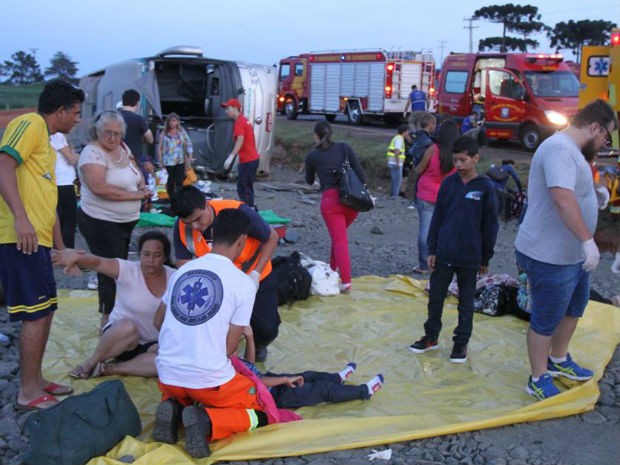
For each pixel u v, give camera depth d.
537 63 20.95
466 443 4.36
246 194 12.05
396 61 28.36
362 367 5.54
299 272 7.04
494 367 5.58
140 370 5.06
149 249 5.00
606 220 12.09
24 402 4.55
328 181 7.26
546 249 4.68
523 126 20.97
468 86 23.89
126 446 4.00
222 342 4.02
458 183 5.57
